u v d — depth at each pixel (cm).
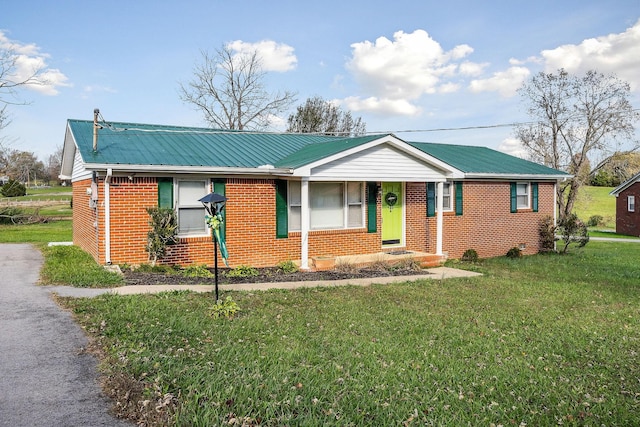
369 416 428
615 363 628
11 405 404
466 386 524
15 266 1110
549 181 2000
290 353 578
